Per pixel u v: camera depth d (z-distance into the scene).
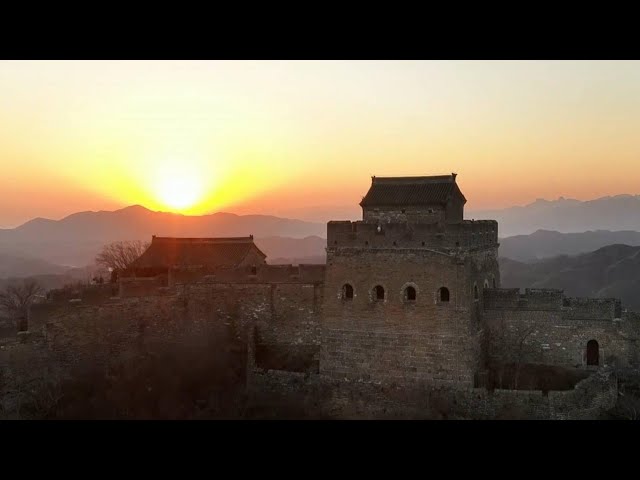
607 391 49.16
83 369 55.38
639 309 103.56
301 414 51.72
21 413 48.78
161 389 54.44
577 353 53.94
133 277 67.56
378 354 52.59
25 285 96.12
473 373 50.81
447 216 56.38
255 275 64.50
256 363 59.38
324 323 54.41
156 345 61.41
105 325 57.94
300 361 59.12
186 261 73.06
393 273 52.34
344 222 53.88
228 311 64.38
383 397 51.72
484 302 55.81
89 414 49.44
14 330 60.06
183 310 63.78
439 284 51.03
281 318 63.25
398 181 59.34
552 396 47.62
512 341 55.44
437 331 50.94
